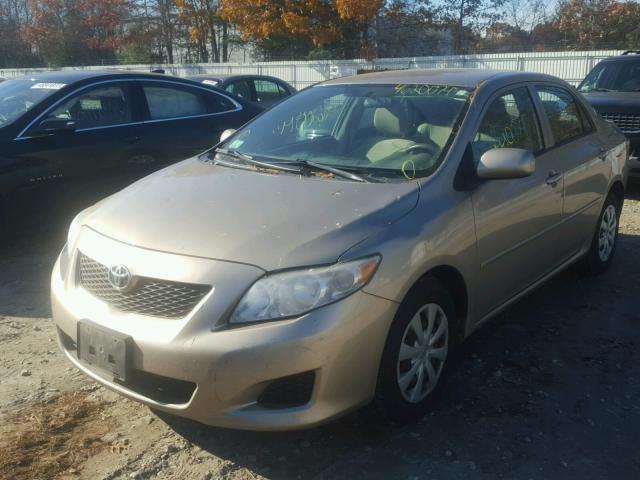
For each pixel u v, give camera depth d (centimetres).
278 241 288
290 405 278
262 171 375
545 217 416
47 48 4319
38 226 600
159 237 302
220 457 306
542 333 436
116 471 295
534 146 425
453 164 351
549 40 3497
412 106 398
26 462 298
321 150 394
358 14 2831
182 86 706
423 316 321
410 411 322
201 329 272
